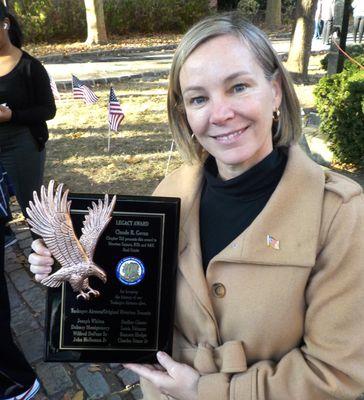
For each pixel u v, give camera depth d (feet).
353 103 17.24
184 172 4.83
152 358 4.40
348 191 3.81
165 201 4.29
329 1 48.78
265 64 3.83
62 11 53.98
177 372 4.16
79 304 4.34
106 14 57.26
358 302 3.60
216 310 4.18
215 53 3.68
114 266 4.30
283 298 3.81
